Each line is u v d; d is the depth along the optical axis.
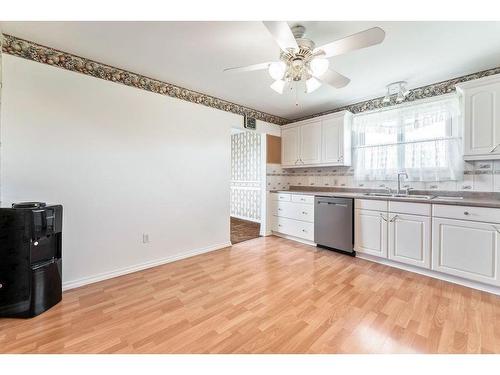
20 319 1.73
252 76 2.69
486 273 2.07
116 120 2.52
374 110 3.31
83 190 2.32
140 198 2.71
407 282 2.33
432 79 2.71
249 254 3.23
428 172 2.85
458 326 1.64
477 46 2.02
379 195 3.08
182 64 2.41
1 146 1.93
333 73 1.91
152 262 2.80
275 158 4.39
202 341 1.51
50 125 2.14
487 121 2.27
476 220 2.11
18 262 1.74
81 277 2.31
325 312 1.83
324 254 3.21
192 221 3.19
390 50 2.09
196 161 3.21
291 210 3.90
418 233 2.47
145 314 1.81
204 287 2.26
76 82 2.26
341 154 3.50
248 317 1.77
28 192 2.04
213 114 3.39
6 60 1.93
